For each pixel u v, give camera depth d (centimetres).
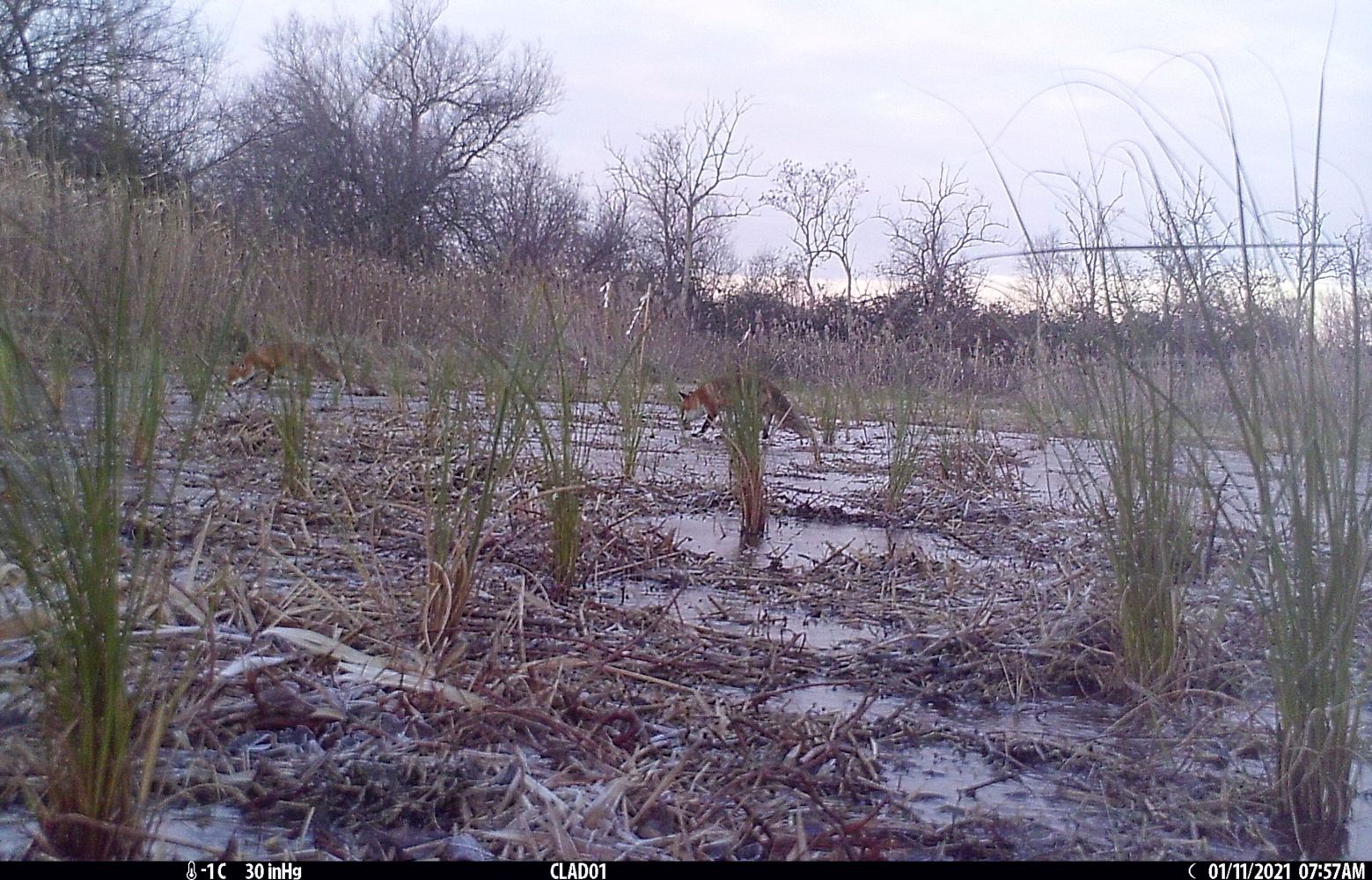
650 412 661
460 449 403
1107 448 340
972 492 684
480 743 260
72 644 195
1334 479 246
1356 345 248
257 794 230
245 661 270
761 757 265
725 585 439
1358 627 288
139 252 249
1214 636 318
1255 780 264
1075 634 356
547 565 413
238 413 501
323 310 533
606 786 240
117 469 200
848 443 974
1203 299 275
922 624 384
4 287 243
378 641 310
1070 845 229
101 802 196
